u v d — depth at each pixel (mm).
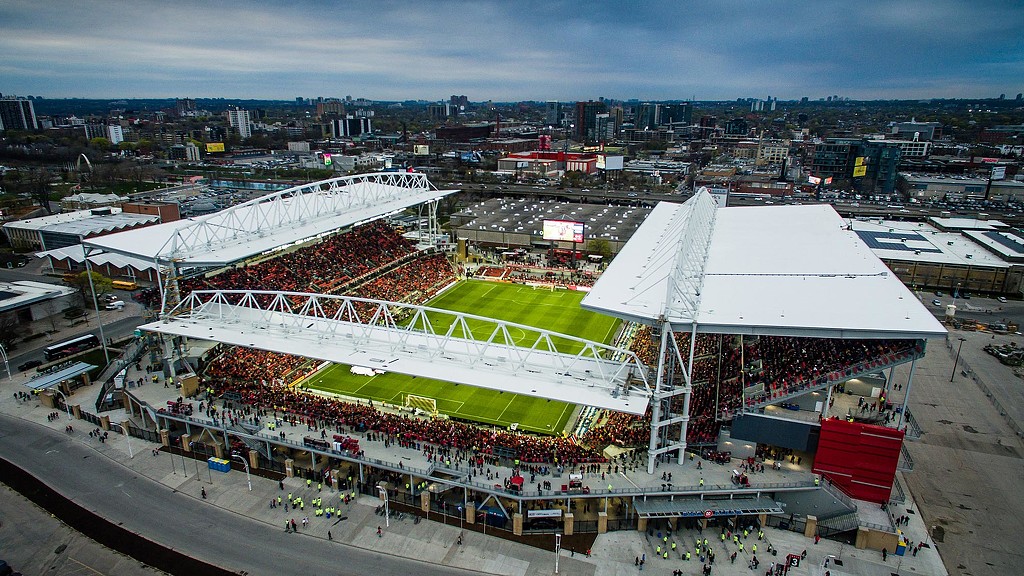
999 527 66000
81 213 191375
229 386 89500
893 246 161625
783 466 71562
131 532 63969
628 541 64000
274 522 66062
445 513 67938
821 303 74500
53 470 74625
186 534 63844
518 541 63906
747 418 72000
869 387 81062
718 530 66062
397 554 61562
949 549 62531
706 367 85938
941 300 143375
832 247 105500
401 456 72188
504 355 80250
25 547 61719
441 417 87125
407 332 83000
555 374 74750
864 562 60688
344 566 59688
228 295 115625
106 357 103875
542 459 71750
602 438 77562
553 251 172250
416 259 159750
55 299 126312
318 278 133125
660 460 72125
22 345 111875
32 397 92750
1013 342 118625
